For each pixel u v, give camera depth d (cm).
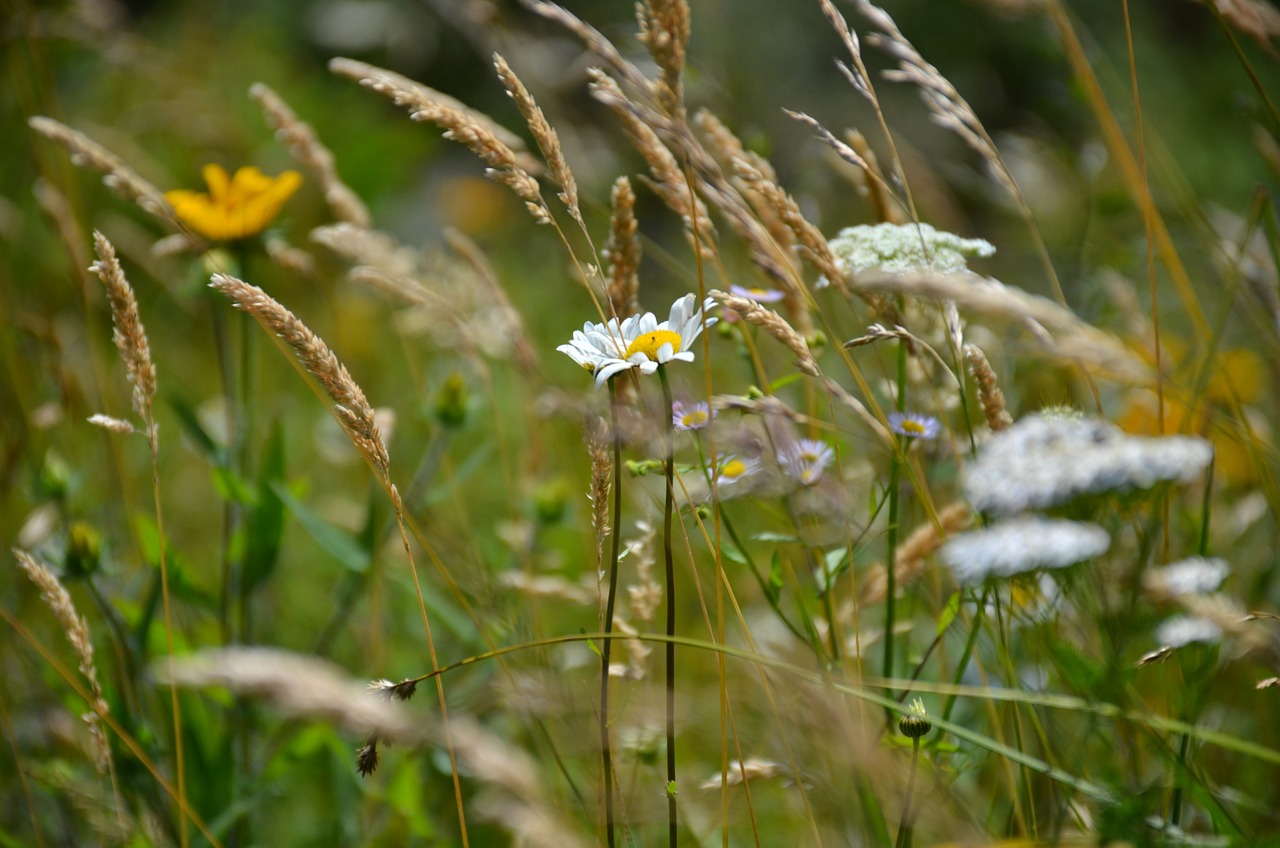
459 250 160
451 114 138
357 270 157
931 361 149
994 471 127
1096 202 182
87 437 180
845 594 156
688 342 135
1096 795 131
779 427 142
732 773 137
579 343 136
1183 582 129
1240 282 153
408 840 152
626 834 138
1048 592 139
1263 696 147
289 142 163
